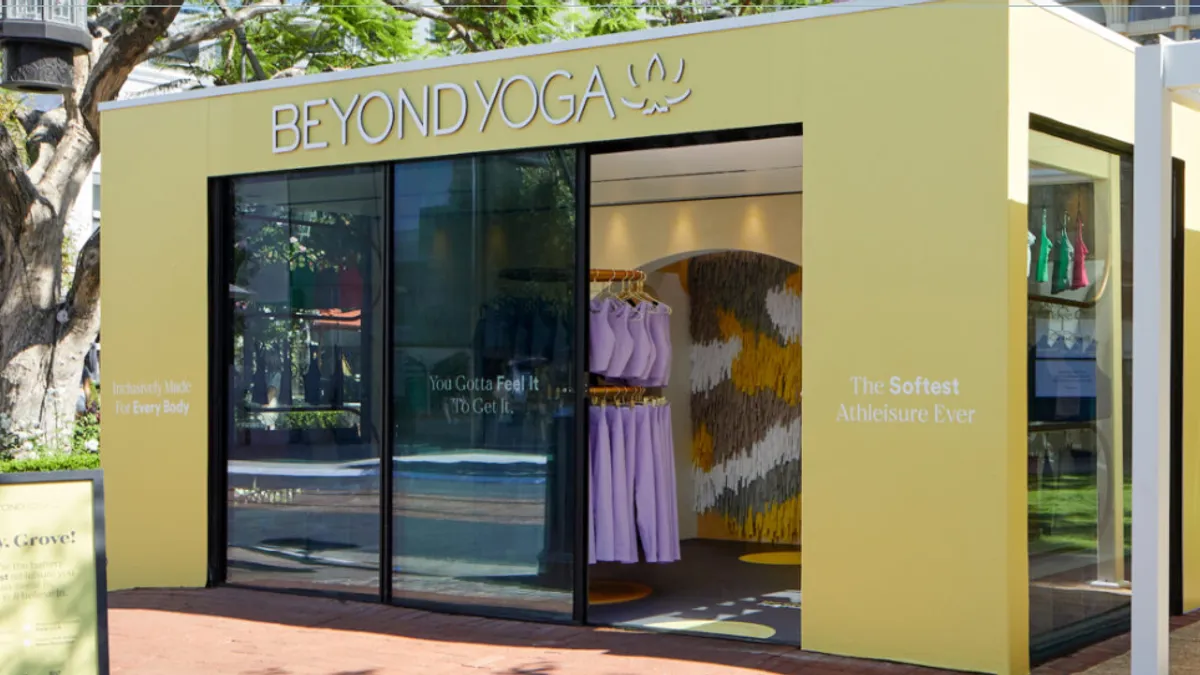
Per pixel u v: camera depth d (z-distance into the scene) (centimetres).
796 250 914
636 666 600
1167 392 535
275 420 805
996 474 571
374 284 768
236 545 820
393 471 759
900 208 599
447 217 742
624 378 820
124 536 849
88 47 752
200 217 829
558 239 704
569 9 1555
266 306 811
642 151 768
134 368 851
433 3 1580
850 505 611
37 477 470
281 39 1630
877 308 605
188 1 1548
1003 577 569
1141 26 2595
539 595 709
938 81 591
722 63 649
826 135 620
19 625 463
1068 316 638
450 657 628
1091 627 655
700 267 1047
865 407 607
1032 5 592
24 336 1359
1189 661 620
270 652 646
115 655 643
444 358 743
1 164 1309
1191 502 755
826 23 621
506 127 716
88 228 2141
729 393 1031
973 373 579
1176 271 739
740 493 1023
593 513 766
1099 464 666
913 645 593
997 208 574
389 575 759
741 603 757
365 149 767
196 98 830
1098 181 667
